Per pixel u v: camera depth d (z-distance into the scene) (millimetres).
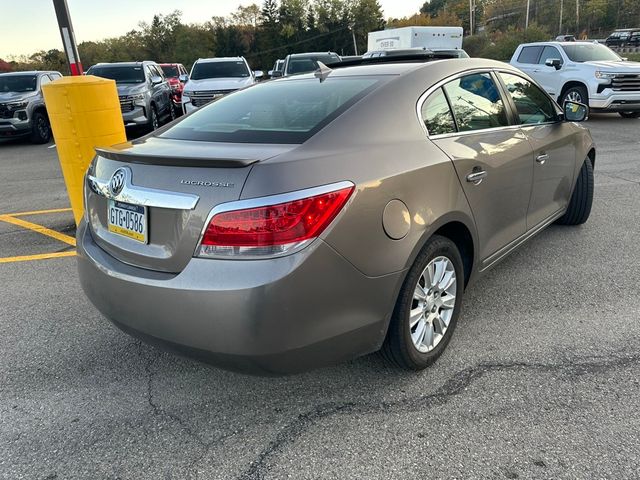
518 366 2850
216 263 2078
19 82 13234
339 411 2555
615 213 5492
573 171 4426
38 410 2639
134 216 2367
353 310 2271
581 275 3984
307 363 2230
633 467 2125
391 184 2361
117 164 2494
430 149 2668
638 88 11734
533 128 3744
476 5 88688
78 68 5055
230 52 75000
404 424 2441
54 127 4832
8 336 3379
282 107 2809
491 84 3449
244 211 2025
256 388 2766
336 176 2186
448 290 2889
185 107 13219
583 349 2990
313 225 2080
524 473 2119
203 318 2098
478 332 3219
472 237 2975
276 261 2031
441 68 3082
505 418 2445
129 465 2266
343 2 77188
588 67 12078
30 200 7137
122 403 2684
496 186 3135
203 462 2268
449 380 2756
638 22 70812
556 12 75438
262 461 2262
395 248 2371
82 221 2902
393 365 2750
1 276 4402
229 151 2326
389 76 2904
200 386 2811
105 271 2438
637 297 3598
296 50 77312
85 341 3303
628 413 2443
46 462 2293
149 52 80812
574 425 2379
